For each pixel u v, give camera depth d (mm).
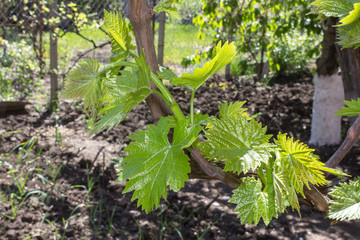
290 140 443
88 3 6555
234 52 417
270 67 7320
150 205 390
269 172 439
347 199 479
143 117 6000
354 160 4660
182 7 7234
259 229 3545
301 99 6961
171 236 3434
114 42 548
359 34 434
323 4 446
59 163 4586
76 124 5754
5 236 3344
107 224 3598
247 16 6691
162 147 413
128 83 456
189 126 447
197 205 3885
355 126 524
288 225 3588
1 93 6461
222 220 3670
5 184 4094
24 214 3604
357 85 694
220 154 425
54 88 6129
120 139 5305
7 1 6609
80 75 509
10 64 7355
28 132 5402
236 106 568
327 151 4863
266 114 6188
